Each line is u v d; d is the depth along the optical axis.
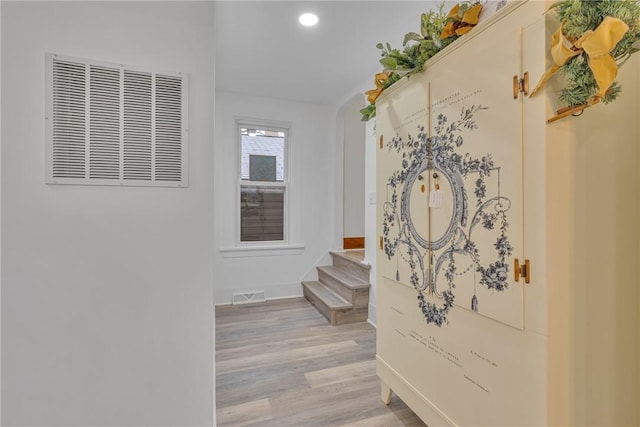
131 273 1.29
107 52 1.25
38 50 1.17
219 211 3.44
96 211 1.25
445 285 1.28
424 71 1.37
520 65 0.95
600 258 0.97
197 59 1.36
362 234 4.27
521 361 0.98
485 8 1.12
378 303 1.79
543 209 0.91
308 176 3.78
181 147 1.35
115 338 1.28
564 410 0.93
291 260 3.73
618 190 1.00
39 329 1.20
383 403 1.77
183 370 1.36
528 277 0.95
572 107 0.86
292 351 2.39
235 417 1.65
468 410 1.18
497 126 1.03
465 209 1.16
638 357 1.05
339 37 2.31
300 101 3.69
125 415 1.29
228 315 3.14
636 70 1.02
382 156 1.70
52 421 1.22
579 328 0.95
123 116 1.27
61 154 1.20
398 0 1.89
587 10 0.80
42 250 1.19
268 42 2.38
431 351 1.37
